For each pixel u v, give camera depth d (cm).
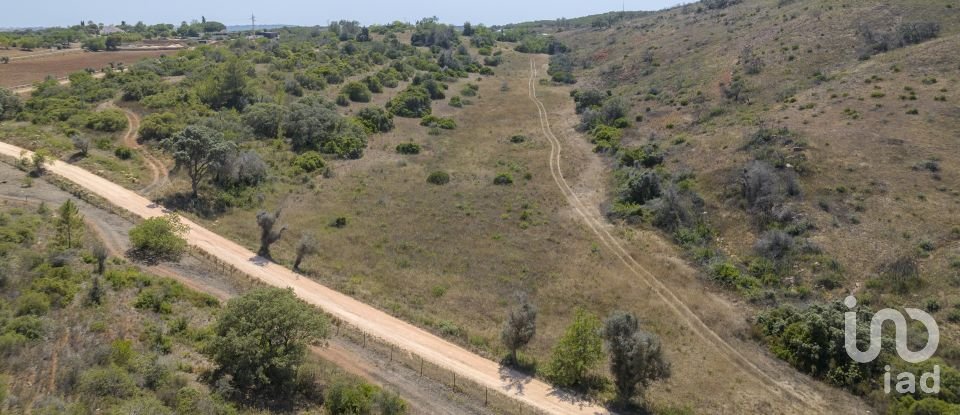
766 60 8156
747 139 5559
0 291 2767
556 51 15262
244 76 7856
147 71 8581
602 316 3494
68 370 2180
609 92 9569
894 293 3362
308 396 2498
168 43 14112
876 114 5541
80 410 1898
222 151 4838
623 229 4731
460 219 4941
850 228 3984
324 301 3472
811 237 4003
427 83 9869
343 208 5050
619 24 16925
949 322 3084
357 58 11431
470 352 3097
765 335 3288
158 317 2911
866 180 4444
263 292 2673
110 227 3994
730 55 9094
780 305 3462
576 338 2858
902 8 8225
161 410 2009
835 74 7050
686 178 5288
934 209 3972
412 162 6544
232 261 3847
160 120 6262
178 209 4512
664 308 3584
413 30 17475
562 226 4828
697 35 11219
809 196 4403
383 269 4009
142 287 3209
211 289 3412
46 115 6316
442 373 2864
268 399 2402
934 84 5947
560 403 2719
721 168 5200
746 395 2814
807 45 8206
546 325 3416
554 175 6159
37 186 4481
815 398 2805
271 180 5453
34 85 7769
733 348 3216
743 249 4194
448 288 3800
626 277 3969
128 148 5619
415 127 8125
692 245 4375
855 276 3588
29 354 2270
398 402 2423
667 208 4738
